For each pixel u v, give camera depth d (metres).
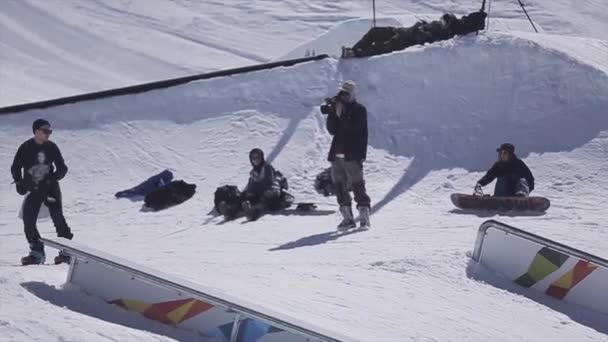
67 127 35.06
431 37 36.06
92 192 31.45
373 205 27.59
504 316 16.16
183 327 12.56
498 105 32.84
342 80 35.03
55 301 12.55
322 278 17.09
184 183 29.95
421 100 33.56
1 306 11.84
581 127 31.34
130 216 28.95
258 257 20.34
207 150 32.84
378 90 34.25
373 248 20.80
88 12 66.38
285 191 27.48
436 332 14.56
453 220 24.58
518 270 17.97
